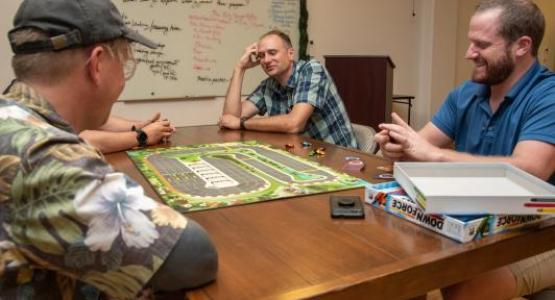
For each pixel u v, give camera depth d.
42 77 0.75
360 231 0.95
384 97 3.72
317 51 4.18
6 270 0.66
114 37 0.78
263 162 1.56
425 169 1.16
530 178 1.05
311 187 1.26
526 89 1.48
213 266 0.73
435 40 4.77
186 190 1.23
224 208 1.09
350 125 2.56
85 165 0.64
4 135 0.66
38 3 0.73
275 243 0.89
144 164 1.54
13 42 0.75
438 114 1.87
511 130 1.50
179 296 0.72
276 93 2.68
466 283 1.13
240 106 2.59
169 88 3.55
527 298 1.32
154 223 0.67
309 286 0.72
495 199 0.91
